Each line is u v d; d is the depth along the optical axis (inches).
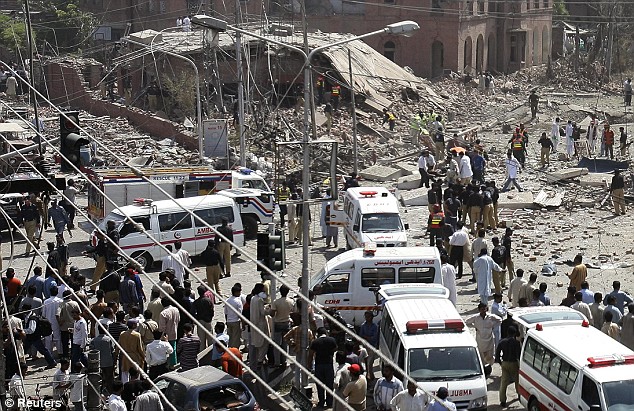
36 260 1612.9
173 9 3747.5
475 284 1481.3
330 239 1732.3
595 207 1990.7
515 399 1051.3
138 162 2315.5
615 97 3732.8
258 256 987.3
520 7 4092.0
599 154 2546.8
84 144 827.4
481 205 1759.4
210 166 2066.9
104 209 1721.2
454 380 945.5
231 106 2783.0
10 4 3826.3
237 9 2593.5
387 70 3198.8
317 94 2849.4
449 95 3380.9
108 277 1267.2
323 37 3176.7
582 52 4483.3
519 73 4028.1
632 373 878.4
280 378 1090.7
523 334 1010.7
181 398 905.5
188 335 1036.5
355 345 1016.2
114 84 3097.9
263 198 1768.0
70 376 951.0
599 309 1138.7
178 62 2947.8
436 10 3750.0
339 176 2251.5
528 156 2534.5
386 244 1556.3
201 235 1603.1
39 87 3137.3
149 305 1135.0
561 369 922.7
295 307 1127.0
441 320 989.2
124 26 3764.8
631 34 4333.2
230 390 916.6
